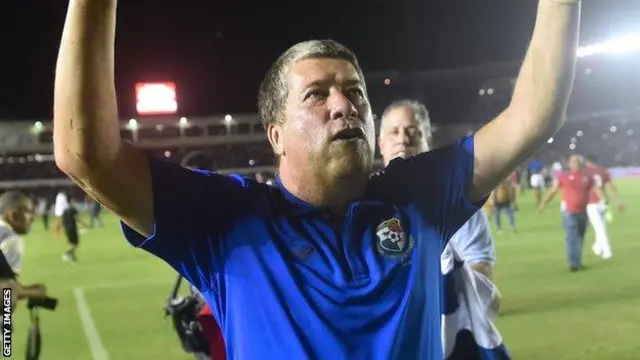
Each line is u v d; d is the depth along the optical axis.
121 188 1.79
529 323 8.48
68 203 18.86
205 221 1.91
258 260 1.84
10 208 6.43
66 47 1.66
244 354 1.82
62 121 1.68
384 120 4.17
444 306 3.05
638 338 7.59
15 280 5.19
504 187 19.00
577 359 6.95
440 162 2.14
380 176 2.13
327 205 1.96
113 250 20.89
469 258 3.62
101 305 11.52
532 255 14.45
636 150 57.25
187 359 7.79
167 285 13.39
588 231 17.78
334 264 1.83
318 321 1.76
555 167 39.19
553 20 2.02
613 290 10.23
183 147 68.56
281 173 2.04
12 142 62.47
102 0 1.64
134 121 66.81
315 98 1.92
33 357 5.26
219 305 1.94
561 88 2.01
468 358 3.03
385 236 1.89
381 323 1.79
